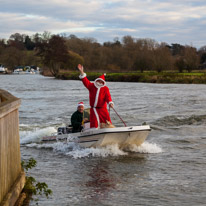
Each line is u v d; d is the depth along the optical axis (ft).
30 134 44.88
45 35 326.85
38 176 27.45
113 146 34.96
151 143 39.88
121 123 54.13
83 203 21.80
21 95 110.63
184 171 28.73
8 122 18.90
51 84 185.06
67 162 31.73
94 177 27.14
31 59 497.46
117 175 27.68
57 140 38.52
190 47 235.40
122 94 106.73
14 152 20.52
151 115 61.26
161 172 28.48
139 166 30.25
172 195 23.17
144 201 22.15
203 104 77.46
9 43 540.11
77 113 38.52
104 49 330.34
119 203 21.81
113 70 315.78
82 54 341.41
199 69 284.61
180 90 122.31
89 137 35.06
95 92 35.78
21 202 20.59
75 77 252.21
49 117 61.36
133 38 320.91
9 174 19.08
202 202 21.98
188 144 39.34
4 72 452.76
